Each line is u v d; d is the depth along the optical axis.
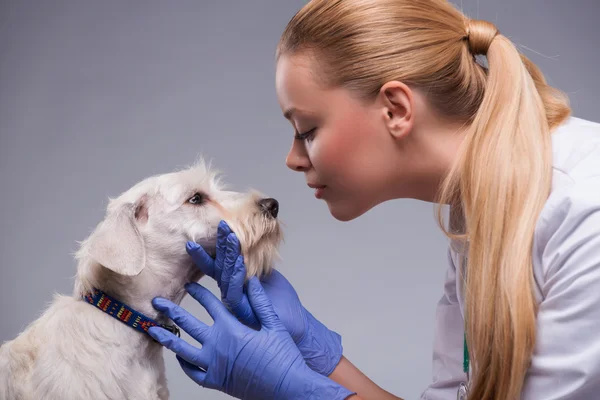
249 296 1.98
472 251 1.42
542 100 1.58
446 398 1.97
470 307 1.44
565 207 1.30
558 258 1.29
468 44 1.62
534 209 1.35
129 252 1.92
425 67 1.53
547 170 1.38
